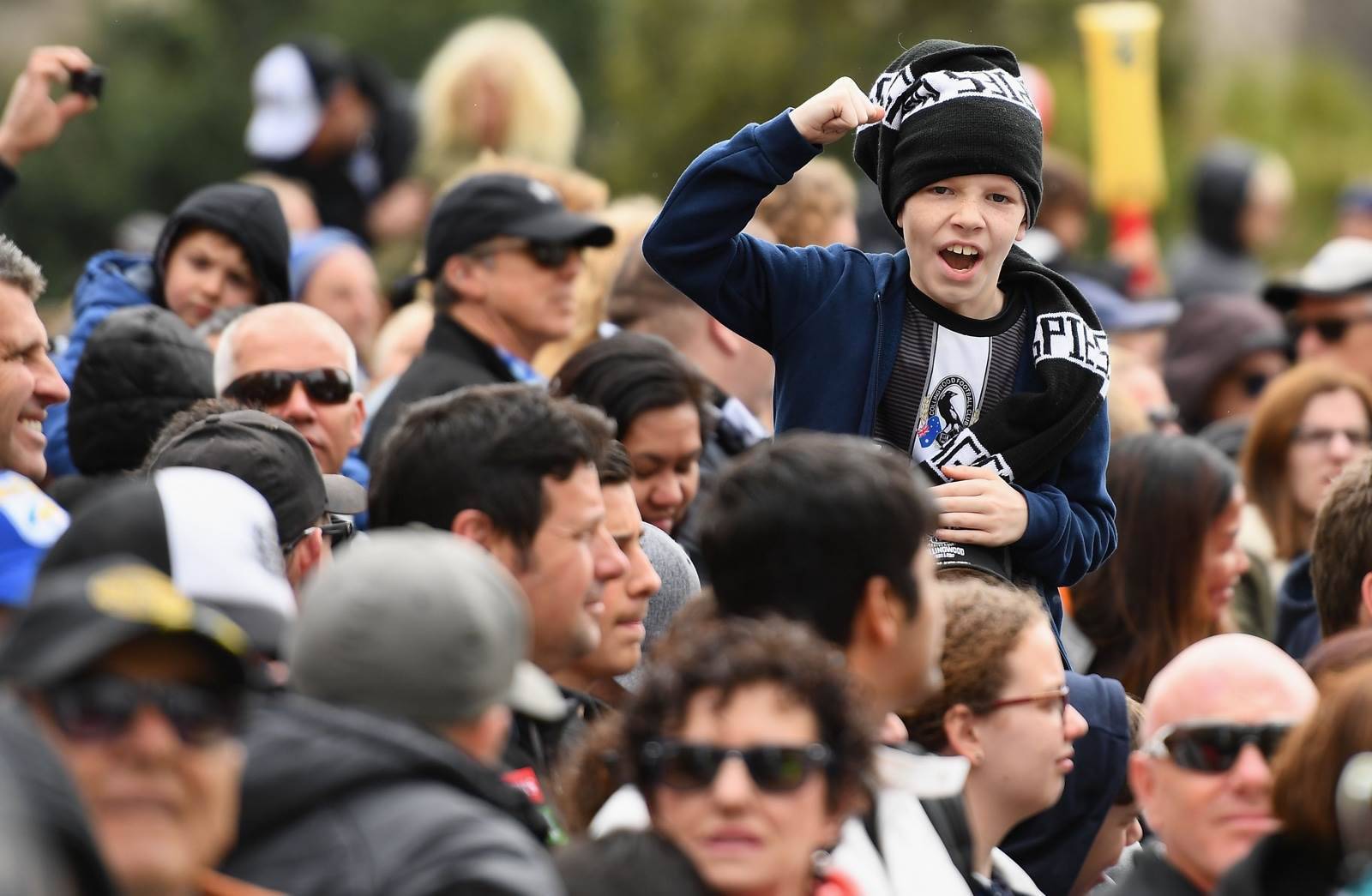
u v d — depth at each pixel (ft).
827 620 38.37
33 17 188.24
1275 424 77.41
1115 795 52.03
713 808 33.63
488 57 107.65
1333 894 37.65
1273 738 41.55
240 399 58.70
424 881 30.91
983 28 159.63
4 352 50.19
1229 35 246.47
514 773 41.60
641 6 157.48
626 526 48.11
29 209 164.14
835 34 155.12
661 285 74.69
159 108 167.84
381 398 72.54
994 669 45.70
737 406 71.10
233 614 37.01
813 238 78.18
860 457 39.17
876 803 39.73
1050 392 49.26
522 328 70.38
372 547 34.12
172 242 71.10
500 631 33.71
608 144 159.12
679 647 35.09
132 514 37.35
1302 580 67.97
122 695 28.32
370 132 114.32
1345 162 192.65
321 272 87.25
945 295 49.24
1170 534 64.23
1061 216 113.80
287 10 173.06
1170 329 100.78
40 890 22.58
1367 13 254.88
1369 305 98.63
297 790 31.60
